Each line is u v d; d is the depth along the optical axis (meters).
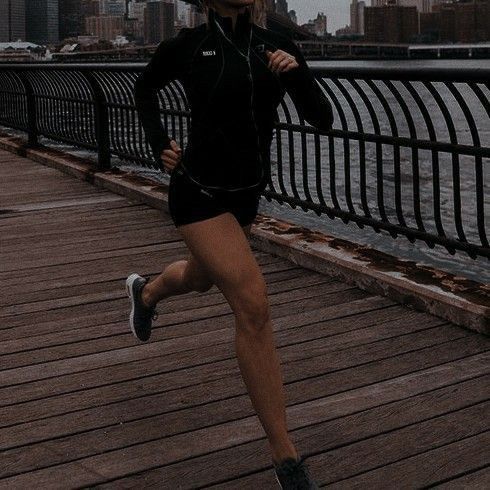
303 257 6.16
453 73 5.07
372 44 99.50
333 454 3.29
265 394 2.80
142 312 3.97
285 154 15.48
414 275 5.38
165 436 3.49
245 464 3.23
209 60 2.81
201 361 4.36
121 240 7.35
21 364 4.36
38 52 191.00
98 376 4.18
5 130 18.88
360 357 4.37
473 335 4.66
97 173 10.28
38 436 3.51
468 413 3.64
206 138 2.86
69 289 5.82
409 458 3.24
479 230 5.38
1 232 7.75
